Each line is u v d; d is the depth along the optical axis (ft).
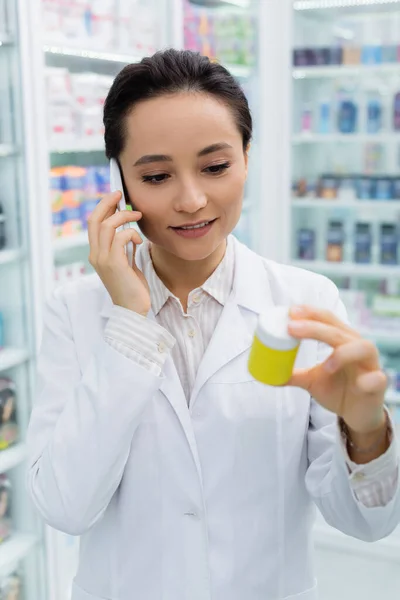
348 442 2.71
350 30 11.65
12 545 8.11
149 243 3.56
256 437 3.22
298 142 12.32
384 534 2.91
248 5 11.41
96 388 2.89
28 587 8.45
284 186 11.58
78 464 2.89
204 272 3.37
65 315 3.46
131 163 2.90
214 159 2.83
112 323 2.95
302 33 11.91
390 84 11.60
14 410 8.17
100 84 9.29
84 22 8.36
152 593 3.24
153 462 3.19
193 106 2.74
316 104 11.75
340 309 3.54
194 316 3.41
